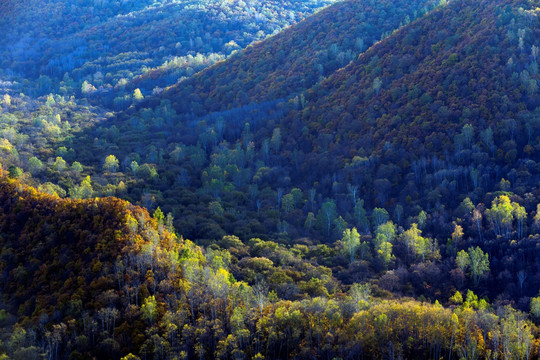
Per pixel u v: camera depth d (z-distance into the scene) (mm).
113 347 109250
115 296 119750
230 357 110312
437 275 151375
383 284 146125
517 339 109562
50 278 132375
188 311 120125
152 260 132250
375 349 111688
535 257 151500
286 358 113625
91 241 138375
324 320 118000
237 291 126188
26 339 110875
